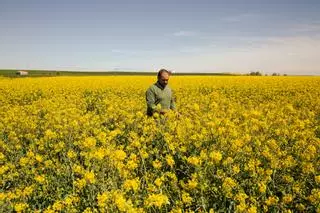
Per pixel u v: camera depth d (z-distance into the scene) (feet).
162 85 33.37
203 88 79.36
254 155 21.38
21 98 71.51
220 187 16.92
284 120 29.07
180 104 50.47
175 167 21.74
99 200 14.96
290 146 24.54
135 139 25.81
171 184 17.83
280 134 25.64
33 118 38.88
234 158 20.67
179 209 14.75
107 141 24.75
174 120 30.17
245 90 73.92
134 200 16.46
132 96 68.39
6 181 21.88
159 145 25.58
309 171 18.44
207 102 49.47
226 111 39.83
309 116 35.50
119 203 14.17
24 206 16.88
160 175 20.12
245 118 30.04
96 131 29.96
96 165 19.85
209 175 18.67
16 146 27.25
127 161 21.01
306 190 17.98
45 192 18.94
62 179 20.44
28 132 33.09
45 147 27.50
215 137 24.11
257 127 26.20
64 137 28.76
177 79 105.40
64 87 83.41
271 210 16.17
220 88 77.10
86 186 17.93
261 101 59.57
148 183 18.33
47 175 21.15
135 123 32.55
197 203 16.28
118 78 114.21
